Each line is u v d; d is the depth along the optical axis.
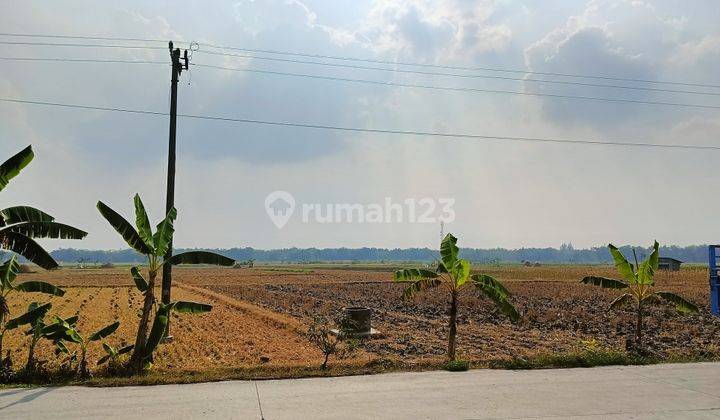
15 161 11.90
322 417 8.06
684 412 8.34
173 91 18.11
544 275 84.06
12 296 44.47
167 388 9.90
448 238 14.44
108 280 74.25
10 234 11.68
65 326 11.88
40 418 7.98
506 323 29.03
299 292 56.28
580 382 10.41
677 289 50.75
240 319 28.88
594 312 33.84
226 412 8.31
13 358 16.41
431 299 44.12
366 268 140.62
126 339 20.95
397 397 9.23
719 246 22.33
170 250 16.62
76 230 12.16
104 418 7.98
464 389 9.82
